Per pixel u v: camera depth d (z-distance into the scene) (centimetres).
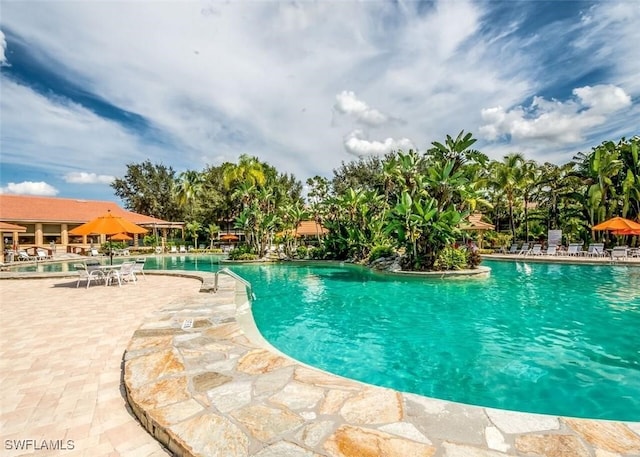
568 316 908
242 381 398
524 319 884
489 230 3212
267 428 301
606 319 874
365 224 2416
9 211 3222
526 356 632
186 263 2741
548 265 2086
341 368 591
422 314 952
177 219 5247
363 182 4341
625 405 458
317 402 347
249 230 2841
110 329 675
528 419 311
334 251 2538
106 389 415
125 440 314
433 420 312
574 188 3133
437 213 1670
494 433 289
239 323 686
